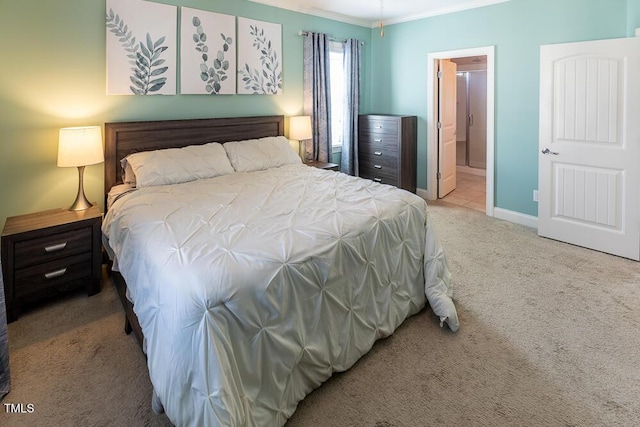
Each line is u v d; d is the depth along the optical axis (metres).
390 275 2.18
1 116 2.69
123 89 3.19
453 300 2.55
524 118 4.03
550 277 2.88
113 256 2.46
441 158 5.20
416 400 1.71
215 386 1.30
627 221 3.18
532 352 2.02
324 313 1.76
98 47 3.04
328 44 4.73
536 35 3.84
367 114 5.37
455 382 1.82
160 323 1.49
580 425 1.55
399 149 4.82
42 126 2.86
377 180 5.16
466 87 7.07
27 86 2.76
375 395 1.74
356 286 1.94
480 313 2.40
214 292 1.38
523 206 4.17
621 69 3.07
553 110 3.50
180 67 3.50
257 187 2.84
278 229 1.90
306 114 4.63
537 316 2.36
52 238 2.50
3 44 2.64
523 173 4.12
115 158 3.18
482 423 1.58
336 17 4.82
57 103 2.90
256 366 1.48
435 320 2.34
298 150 4.62
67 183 3.02
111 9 3.06
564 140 3.47
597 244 3.38
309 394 1.75
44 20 2.78
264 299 1.50
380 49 5.35
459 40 4.48
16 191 2.80
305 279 1.66
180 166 3.13
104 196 3.20
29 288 2.43
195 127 3.63
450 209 4.79
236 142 3.75
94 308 2.54
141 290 1.71
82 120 3.03
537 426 1.56
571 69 3.34
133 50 3.21
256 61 4.05
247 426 1.38
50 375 1.89
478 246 3.54
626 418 1.58
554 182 3.59
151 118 3.40
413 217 2.39
